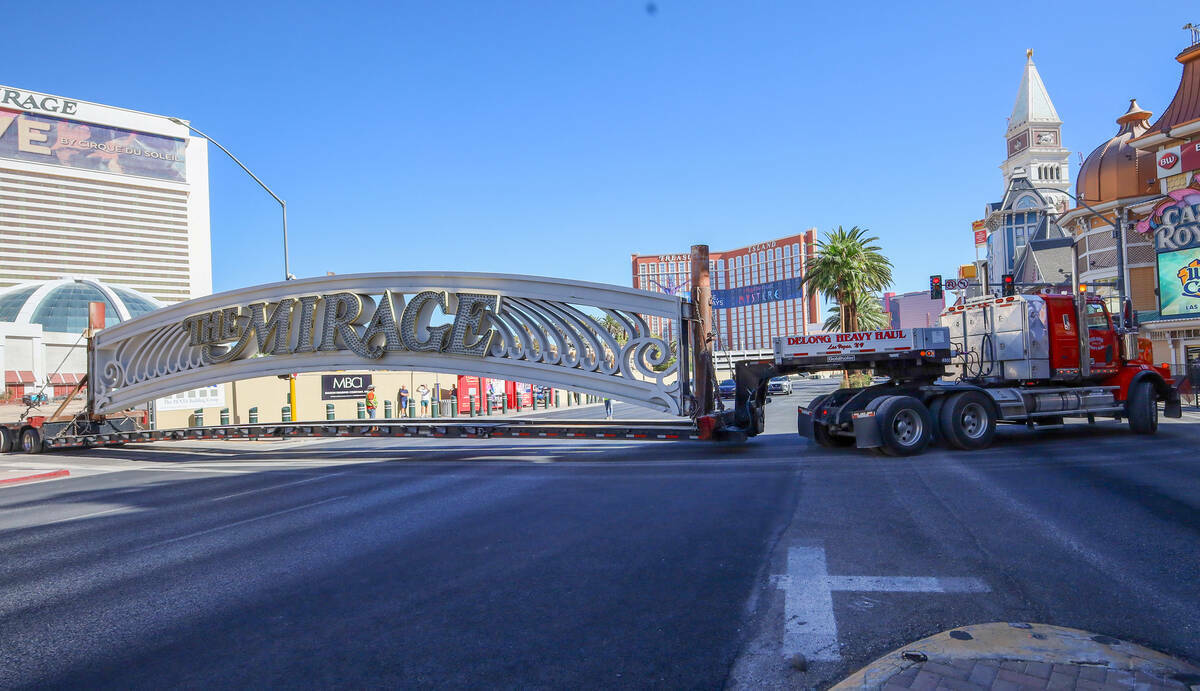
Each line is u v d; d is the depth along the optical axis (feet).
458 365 58.34
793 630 14.16
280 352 64.64
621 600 16.52
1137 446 41.09
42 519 32.81
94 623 16.55
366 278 61.62
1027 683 10.91
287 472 48.44
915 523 23.03
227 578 20.12
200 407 99.50
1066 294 45.96
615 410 147.84
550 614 15.74
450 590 17.88
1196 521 22.07
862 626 14.21
